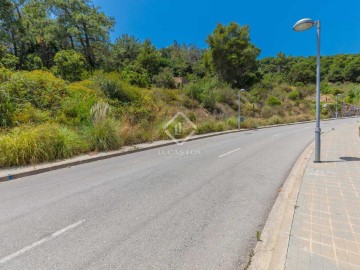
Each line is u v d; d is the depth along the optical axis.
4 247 3.15
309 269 2.48
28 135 7.94
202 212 4.23
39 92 12.66
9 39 27.44
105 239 3.33
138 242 3.24
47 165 7.52
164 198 4.91
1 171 6.80
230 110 28.27
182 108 22.27
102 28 36.72
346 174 6.06
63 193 5.25
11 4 27.88
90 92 14.88
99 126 10.24
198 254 2.96
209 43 46.09
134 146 11.25
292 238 3.10
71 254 2.97
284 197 4.91
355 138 13.16
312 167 6.94
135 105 16.53
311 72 67.38
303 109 42.84
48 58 35.09
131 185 5.79
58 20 33.78
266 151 10.59
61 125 10.60
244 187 5.61
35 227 3.70
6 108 9.72
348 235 3.14
